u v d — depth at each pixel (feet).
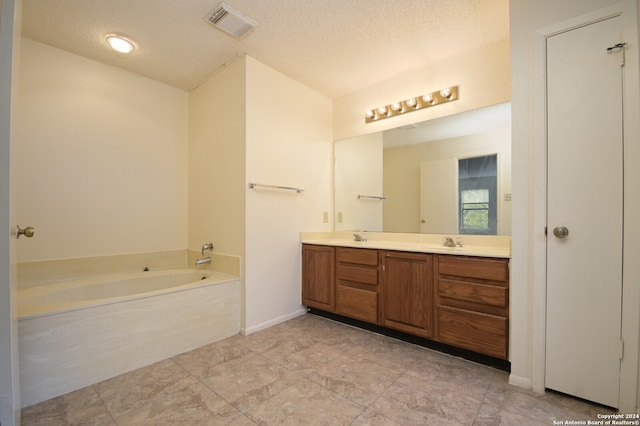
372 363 6.37
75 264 8.00
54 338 5.24
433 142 8.45
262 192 8.44
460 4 6.06
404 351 6.98
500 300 5.87
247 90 8.05
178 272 9.05
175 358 6.61
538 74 5.30
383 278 7.69
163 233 9.78
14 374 3.52
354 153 10.23
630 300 4.58
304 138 9.75
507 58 7.25
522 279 5.48
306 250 9.46
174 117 10.07
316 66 8.58
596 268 4.83
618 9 4.66
